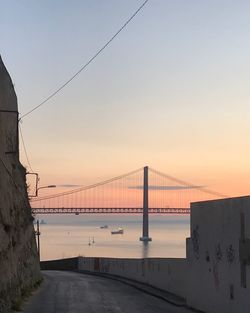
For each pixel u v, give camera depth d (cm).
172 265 2150
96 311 1614
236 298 1305
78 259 5109
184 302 1836
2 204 1789
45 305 1752
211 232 1508
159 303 1870
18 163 2564
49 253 9269
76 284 2805
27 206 2672
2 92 1977
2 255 1661
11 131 2244
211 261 1503
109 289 2478
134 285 2634
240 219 1291
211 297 1495
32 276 2534
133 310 1655
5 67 2089
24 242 2394
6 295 1623
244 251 1257
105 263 3934
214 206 1486
